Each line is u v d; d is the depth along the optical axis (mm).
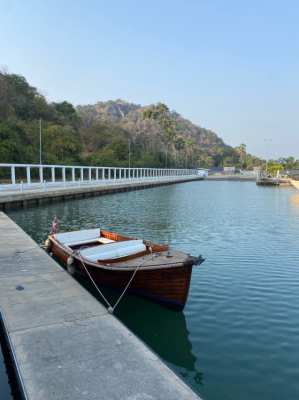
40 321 6000
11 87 77250
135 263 8531
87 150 95438
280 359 6406
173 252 9180
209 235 17922
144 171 72188
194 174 116875
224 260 12961
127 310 8555
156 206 31672
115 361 4789
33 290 7520
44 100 91250
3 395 5023
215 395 5445
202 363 6316
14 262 9711
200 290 9820
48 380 4328
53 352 4984
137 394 4105
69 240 12016
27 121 75500
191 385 5691
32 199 29328
